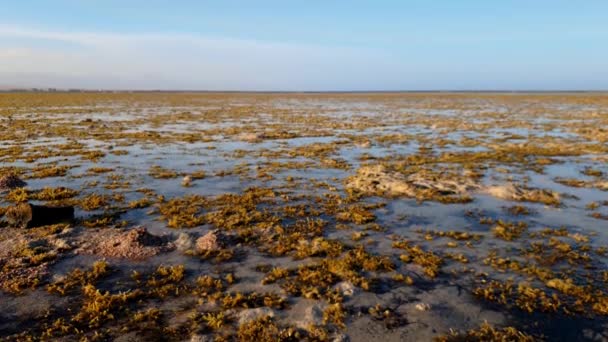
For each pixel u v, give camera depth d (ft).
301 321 27.91
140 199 57.11
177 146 108.47
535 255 39.19
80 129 143.64
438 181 66.39
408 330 26.94
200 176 71.97
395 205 55.62
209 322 27.45
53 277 33.71
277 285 33.09
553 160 89.25
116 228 45.50
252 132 140.77
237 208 52.85
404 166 82.84
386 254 39.40
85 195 58.80
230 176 73.20
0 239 41.19
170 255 38.60
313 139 125.70
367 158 92.17
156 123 172.96
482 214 51.90
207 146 109.09
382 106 326.03
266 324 27.35
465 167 81.61
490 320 28.19
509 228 46.52
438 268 36.29
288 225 47.32
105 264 35.60
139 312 28.86
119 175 72.28
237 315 28.55
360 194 60.39
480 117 207.92
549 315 28.73
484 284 33.37
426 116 217.36
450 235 44.62
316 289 31.81
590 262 37.63
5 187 61.67
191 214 50.52
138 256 37.86
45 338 25.91
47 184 65.16
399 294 31.76
